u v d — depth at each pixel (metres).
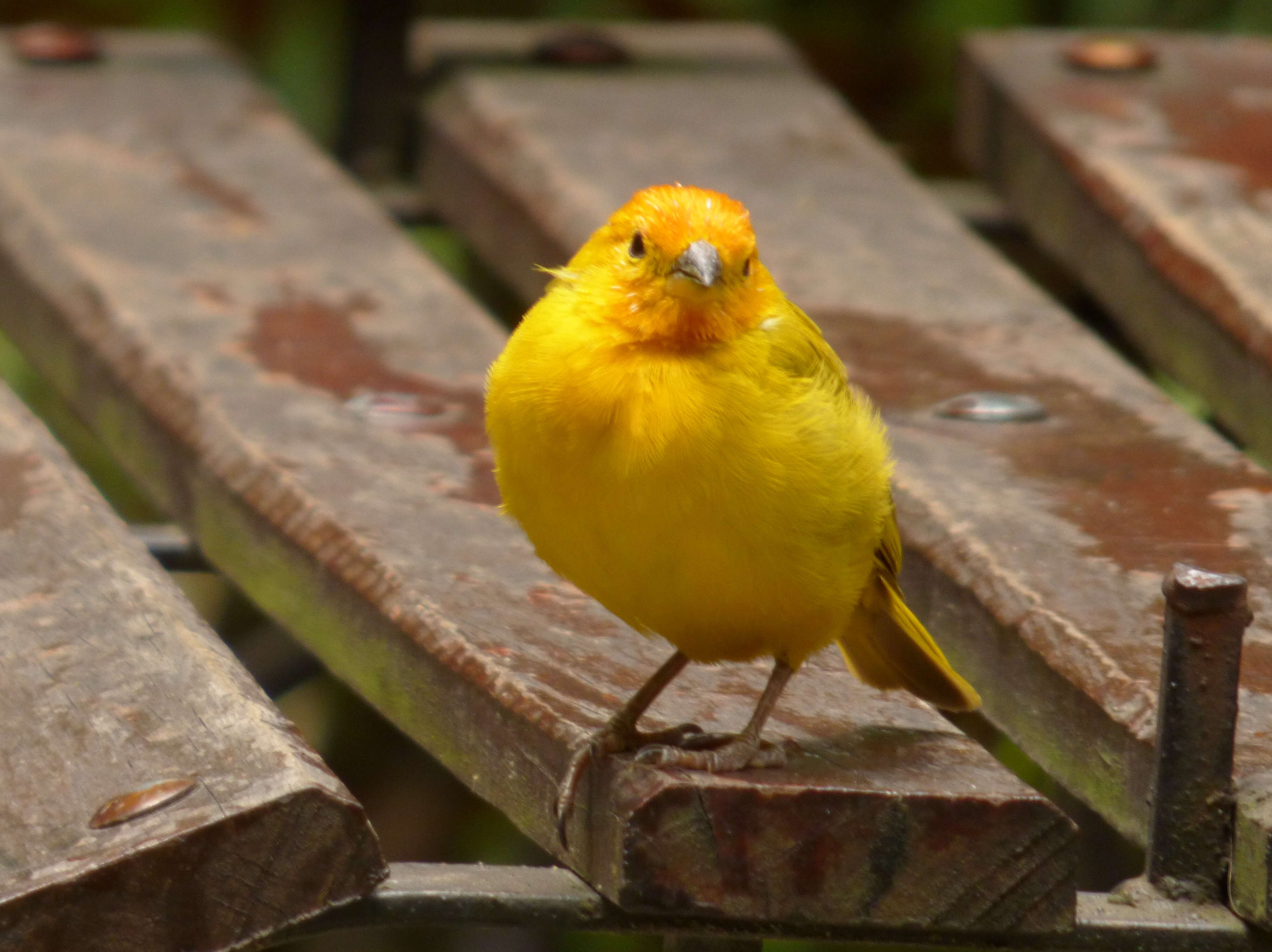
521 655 6.78
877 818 5.55
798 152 13.26
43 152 12.78
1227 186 11.58
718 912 5.55
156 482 9.62
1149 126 12.86
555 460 5.87
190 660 6.58
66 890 5.41
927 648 6.75
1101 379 9.67
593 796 5.83
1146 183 11.56
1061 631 6.96
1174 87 13.94
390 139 14.99
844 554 6.02
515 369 6.04
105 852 5.49
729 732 6.29
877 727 6.36
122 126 13.43
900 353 9.95
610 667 6.78
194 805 5.65
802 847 5.54
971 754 6.02
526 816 6.38
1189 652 5.98
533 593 7.39
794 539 5.84
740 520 5.77
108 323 10.27
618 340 5.93
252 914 5.61
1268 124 13.04
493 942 12.97
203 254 11.26
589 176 12.40
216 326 10.20
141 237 11.43
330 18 17.38
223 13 18.45
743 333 6.01
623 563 5.91
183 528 9.35
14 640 6.72
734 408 5.79
